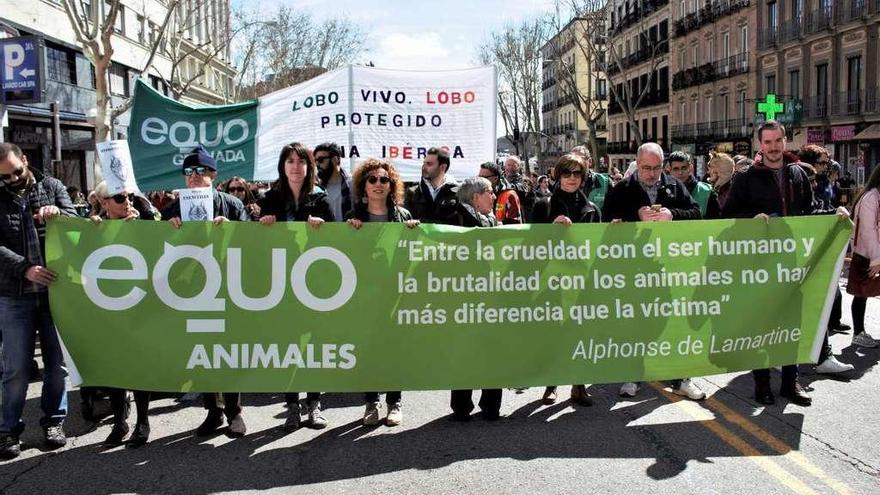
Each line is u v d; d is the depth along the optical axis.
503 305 5.12
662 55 50.34
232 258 4.96
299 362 5.02
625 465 4.58
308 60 41.59
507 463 4.64
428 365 5.09
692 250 5.27
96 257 4.93
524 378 5.16
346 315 5.02
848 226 5.45
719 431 5.15
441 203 6.15
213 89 48.62
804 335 5.49
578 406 5.84
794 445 4.86
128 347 4.95
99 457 4.90
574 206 5.76
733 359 5.37
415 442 5.06
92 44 16.73
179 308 4.95
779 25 36.75
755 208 5.96
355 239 5.00
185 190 5.09
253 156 8.65
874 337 7.98
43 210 4.90
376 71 8.62
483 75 8.66
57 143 15.17
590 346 5.20
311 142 8.68
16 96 12.50
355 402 6.14
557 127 81.06
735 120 41.62
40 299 5.07
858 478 4.34
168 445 5.11
